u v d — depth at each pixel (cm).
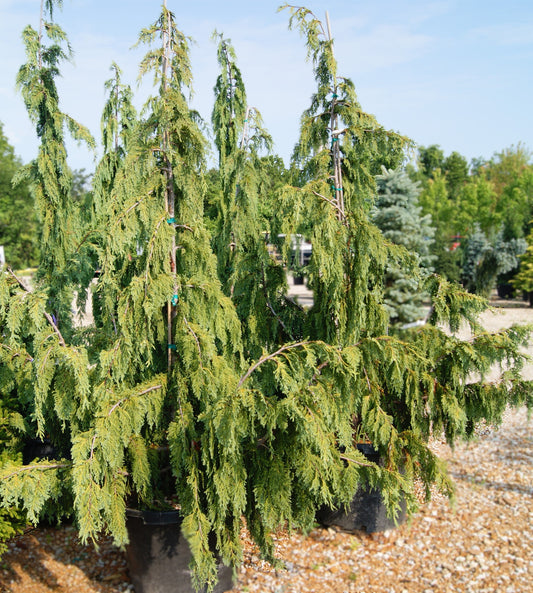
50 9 458
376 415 404
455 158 5797
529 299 2092
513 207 2875
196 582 325
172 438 335
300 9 425
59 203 472
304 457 329
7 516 383
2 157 3500
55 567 397
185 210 370
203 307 361
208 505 333
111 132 538
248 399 305
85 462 304
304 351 344
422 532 446
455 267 1745
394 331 482
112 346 359
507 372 427
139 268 361
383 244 394
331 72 419
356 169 442
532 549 412
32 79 447
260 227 486
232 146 549
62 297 472
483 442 650
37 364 333
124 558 409
